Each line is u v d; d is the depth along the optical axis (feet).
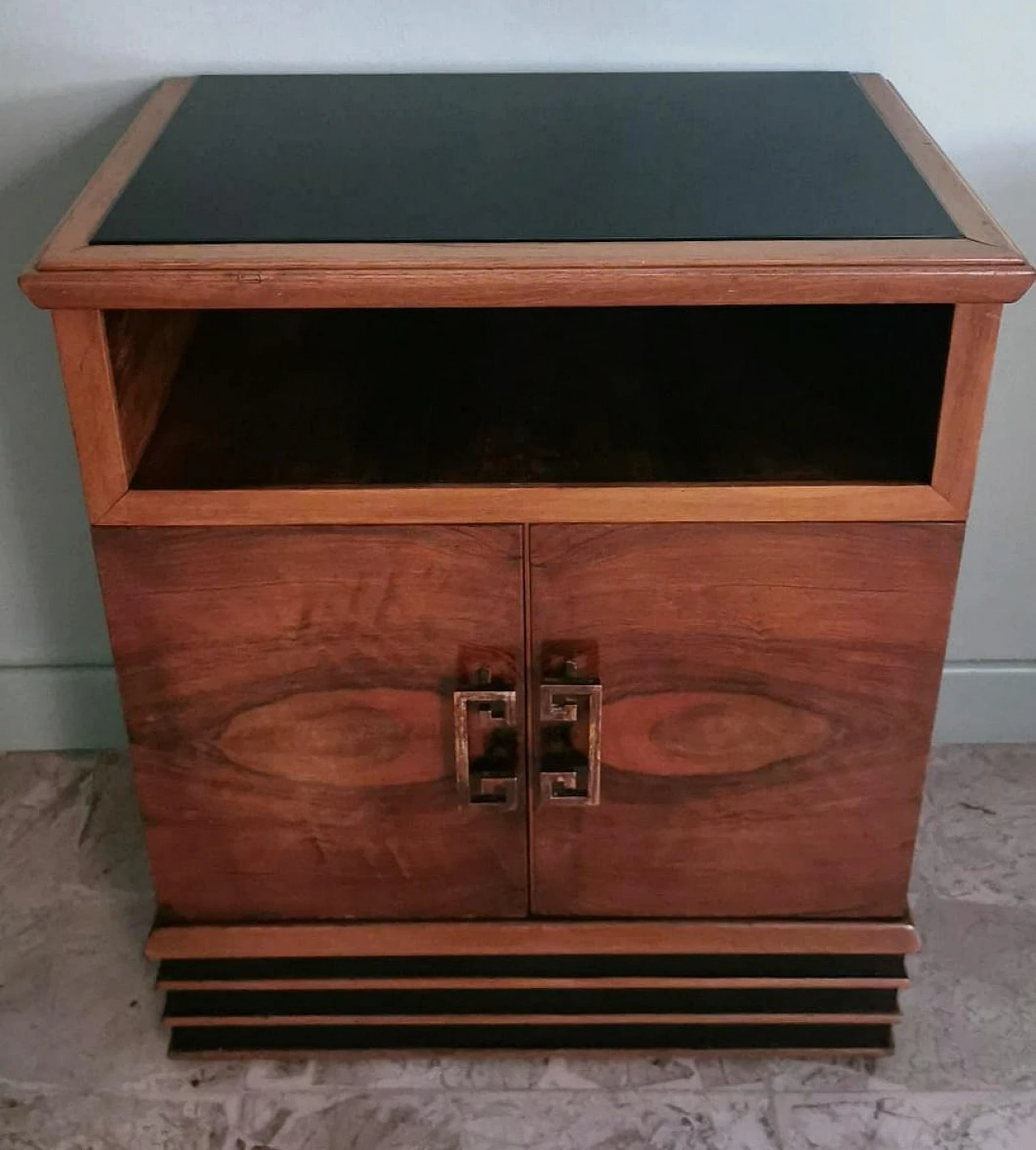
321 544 3.00
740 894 3.52
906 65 3.78
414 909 3.54
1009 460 4.37
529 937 3.53
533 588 3.05
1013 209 3.99
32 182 3.92
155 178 3.05
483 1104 3.64
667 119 3.39
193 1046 3.76
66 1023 3.88
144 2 3.67
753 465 3.01
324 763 3.32
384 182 3.01
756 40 3.76
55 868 4.41
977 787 4.67
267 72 3.80
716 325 3.67
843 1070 3.73
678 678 3.18
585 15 3.71
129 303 2.65
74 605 4.68
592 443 3.12
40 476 4.42
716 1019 3.66
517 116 3.42
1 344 4.17
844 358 3.50
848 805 3.38
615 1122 3.59
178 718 3.25
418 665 3.17
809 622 3.10
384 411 3.26
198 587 3.06
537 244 2.68
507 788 3.28
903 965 3.61
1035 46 3.73
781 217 2.81
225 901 3.54
